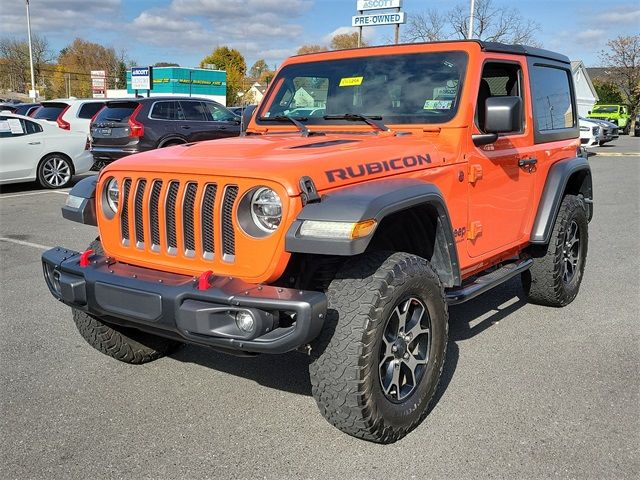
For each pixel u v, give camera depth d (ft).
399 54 13.23
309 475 9.05
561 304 16.60
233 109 67.82
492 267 14.53
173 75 135.85
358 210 8.48
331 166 9.42
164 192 9.85
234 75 198.70
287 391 11.81
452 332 14.96
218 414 10.89
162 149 11.51
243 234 9.07
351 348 8.86
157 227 10.09
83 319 12.12
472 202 12.37
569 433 10.21
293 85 14.24
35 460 9.41
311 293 8.48
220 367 12.91
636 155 68.18
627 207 34.19
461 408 11.08
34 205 33.42
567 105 17.19
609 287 18.85
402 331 9.86
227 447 9.81
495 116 11.31
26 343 14.12
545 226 15.11
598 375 12.49
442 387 11.93
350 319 8.94
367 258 9.55
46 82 236.84
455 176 11.69
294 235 8.54
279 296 8.41
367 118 12.60
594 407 11.11
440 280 10.59
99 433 10.21
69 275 10.45
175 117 42.60
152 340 12.92
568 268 17.01
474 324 15.53
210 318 8.63
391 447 9.79
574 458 9.48
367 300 8.99
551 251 15.66
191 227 9.66
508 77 14.38
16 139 37.55
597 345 14.14
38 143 38.55
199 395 11.62
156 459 9.46
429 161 11.11
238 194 9.08
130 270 10.09
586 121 81.41
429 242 11.24
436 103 12.29
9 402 11.26
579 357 13.42
